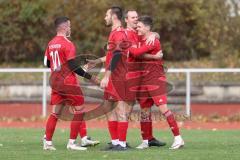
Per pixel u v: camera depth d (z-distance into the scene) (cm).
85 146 3928
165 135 4750
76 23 8219
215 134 4847
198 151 3675
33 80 7662
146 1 8150
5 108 6994
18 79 7769
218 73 7738
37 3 8331
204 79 7669
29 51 8494
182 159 3347
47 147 3722
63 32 3703
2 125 5681
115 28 3741
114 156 3447
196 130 5197
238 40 8256
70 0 8275
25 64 8406
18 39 8388
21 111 6750
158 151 3662
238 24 8269
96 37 8206
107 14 3766
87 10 8262
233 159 3366
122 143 3725
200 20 8338
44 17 8300
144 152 3616
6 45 8425
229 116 6262
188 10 8312
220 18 8331
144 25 3766
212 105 7119
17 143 4122
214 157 3428
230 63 8062
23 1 8350
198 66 8038
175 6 8250
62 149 3769
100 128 5325
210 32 8344
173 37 8369
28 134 4750
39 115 6350
